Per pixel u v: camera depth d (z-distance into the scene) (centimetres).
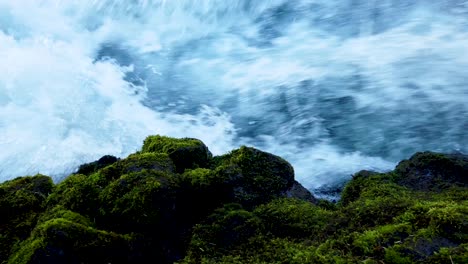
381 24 1453
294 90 1213
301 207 511
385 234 380
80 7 1661
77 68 1304
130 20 1653
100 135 1036
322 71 1273
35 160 942
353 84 1198
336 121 1094
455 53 1256
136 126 1091
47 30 1517
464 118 1053
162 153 545
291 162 983
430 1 1501
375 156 988
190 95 1256
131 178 484
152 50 1496
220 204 515
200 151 577
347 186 608
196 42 1529
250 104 1194
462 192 506
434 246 354
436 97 1116
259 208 512
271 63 1355
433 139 1009
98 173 511
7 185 555
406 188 551
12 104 1081
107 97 1186
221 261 432
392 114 1090
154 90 1280
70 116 1070
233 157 581
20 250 428
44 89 1148
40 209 516
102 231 444
